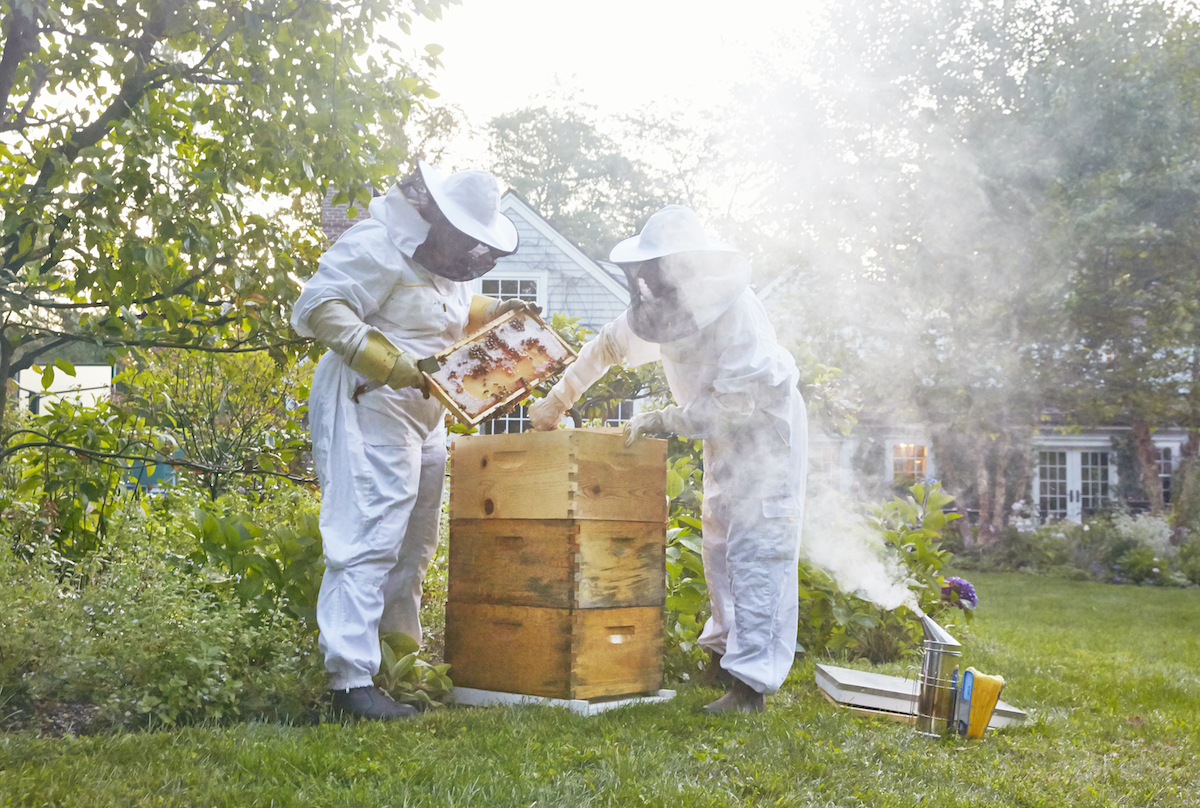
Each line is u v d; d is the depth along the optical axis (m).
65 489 4.94
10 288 3.71
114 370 7.51
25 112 3.88
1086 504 20.69
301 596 3.75
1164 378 16.81
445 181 3.54
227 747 2.73
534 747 2.88
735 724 3.31
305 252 4.61
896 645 5.50
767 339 3.64
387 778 2.53
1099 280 15.41
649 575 3.75
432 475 3.80
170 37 3.96
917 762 3.03
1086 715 4.12
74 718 2.99
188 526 4.03
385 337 3.34
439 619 4.99
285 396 7.56
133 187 3.62
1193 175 14.55
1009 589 13.20
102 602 3.43
